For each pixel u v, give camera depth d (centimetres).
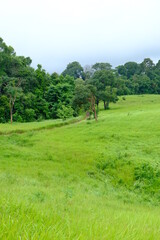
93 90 4553
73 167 1955
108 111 6994
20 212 286
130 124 3781
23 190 937
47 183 1420
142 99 10081
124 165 2023
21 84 7856
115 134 3106
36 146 2561
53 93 8144
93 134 3244
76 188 1400
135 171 1920
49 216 288
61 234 212
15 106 7162
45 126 4519
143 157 2147
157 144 2561
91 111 4906
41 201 761
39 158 2103
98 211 681
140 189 1717
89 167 2002
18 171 1642
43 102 7981
